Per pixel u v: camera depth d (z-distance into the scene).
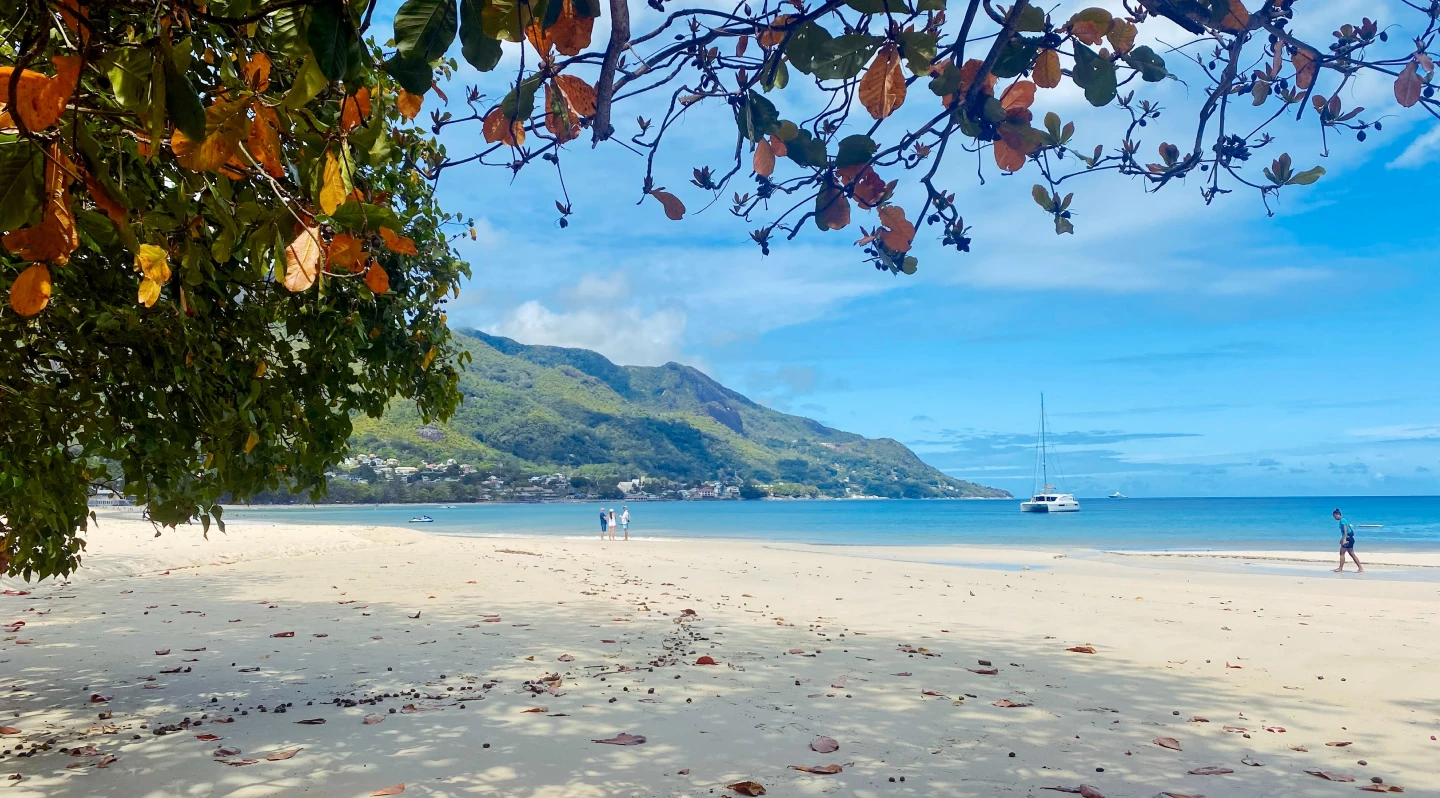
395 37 1.03
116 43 1.26
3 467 3.76
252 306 4.08
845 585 16.75
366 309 4.73
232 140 1.32
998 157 1.52
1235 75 1.77
